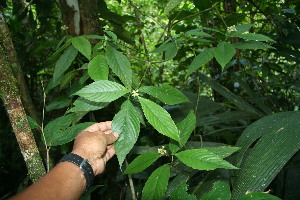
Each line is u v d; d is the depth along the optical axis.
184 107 1.28
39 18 1.60
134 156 1.20
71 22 1.05
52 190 0.44
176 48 0.84
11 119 0.62
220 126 1.44
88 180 0.52
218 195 0.50
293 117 0.78
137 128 0.56
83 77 0.77
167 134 0.52
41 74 1.94
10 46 0.78
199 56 0.69
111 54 0.66
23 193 0.42
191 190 0.87
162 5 1.90
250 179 0.65
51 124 0.69
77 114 0.73
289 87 1.78
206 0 1.31
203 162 0.51
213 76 1.94
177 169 0.81
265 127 0.82
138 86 0.71
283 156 0.66
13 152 1.76
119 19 1.35
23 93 0.82
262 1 1.34
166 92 0.61
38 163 0.63
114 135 0.64
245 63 1.56
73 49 0.75
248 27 0.75
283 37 1.39
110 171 1.21
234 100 1.17
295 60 1.37
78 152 0.55
